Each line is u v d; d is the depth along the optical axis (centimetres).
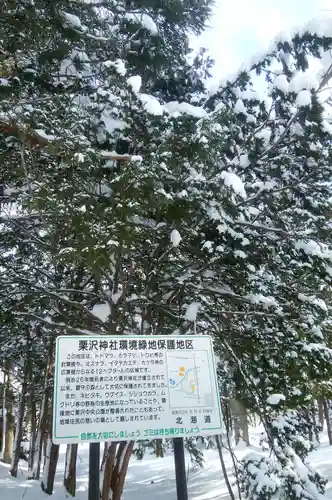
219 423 352
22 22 448
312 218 602
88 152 409
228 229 530
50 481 1040
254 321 616
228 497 898
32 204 397
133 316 664
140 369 358
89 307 692
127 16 523
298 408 689
